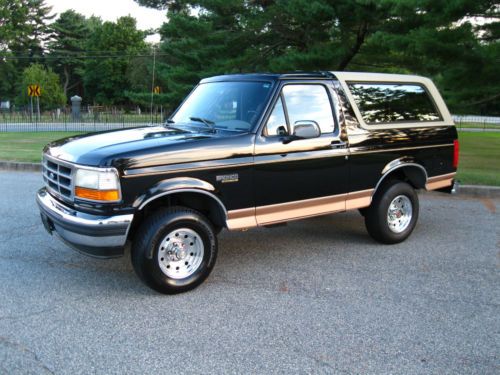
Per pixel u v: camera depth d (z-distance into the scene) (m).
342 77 5.85
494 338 3.96
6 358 3.59
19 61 78.44
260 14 19.39
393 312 4.40
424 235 6.84
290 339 3.91
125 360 3.59
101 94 76.75
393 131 6.17
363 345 3.83
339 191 5.76
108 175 4.33
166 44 22.31
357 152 5.82
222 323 4.17
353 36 18.22
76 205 4.54
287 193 5.34
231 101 5.52
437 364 3.58
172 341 3.87
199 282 4.86
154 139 4.86
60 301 4.58
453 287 4.98
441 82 14.57
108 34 75.38
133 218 4.53
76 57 78.19
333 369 3.50
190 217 4.72
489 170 11.45
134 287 4.94
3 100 77.31
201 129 5.39
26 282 5.02
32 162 12.45
